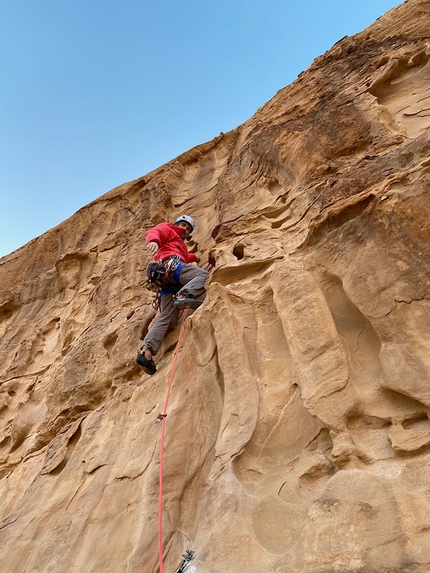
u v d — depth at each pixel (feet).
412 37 26.25
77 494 16.42
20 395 34.12
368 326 11.78
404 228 11.51
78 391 23.57
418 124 19.25
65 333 34.94
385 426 9.90
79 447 18.90
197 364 15.72
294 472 10.34
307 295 13.03
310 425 11.13
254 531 9.32
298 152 22.74
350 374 11.03
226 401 13.03
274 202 22.72
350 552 7.29
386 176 15.20
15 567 15.02
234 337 14.39
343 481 8.54
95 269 40.45
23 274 53.98
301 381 11.48
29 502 18.52
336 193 16.92
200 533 10.21
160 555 10.11
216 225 25.07
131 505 13.82
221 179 32.01
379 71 24.32
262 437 11.66
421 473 7.98
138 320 23.50
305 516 8.96
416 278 10.82
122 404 19.22
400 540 7.09
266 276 16.97
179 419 14.57
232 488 10.46
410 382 9.67
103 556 12.83
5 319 49.98
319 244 13.93
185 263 19.72
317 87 28.96
